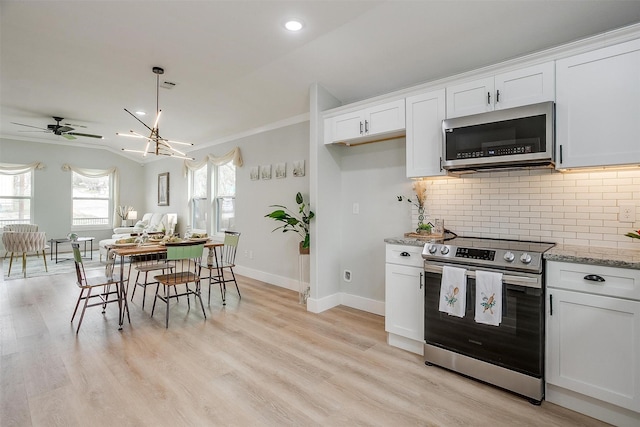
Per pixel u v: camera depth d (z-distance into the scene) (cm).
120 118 516
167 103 434
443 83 263
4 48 295
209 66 325
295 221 400
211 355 261
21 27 260
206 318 345
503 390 213
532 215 252
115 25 257
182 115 482
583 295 185
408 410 193
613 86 191
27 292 436
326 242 376
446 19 239
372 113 319
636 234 189
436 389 215
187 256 342
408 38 266
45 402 197
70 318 342
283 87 372
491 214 273
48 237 760
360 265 377
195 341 288
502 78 232
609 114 193
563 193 238
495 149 226
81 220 809
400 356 261
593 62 197
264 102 418
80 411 189
